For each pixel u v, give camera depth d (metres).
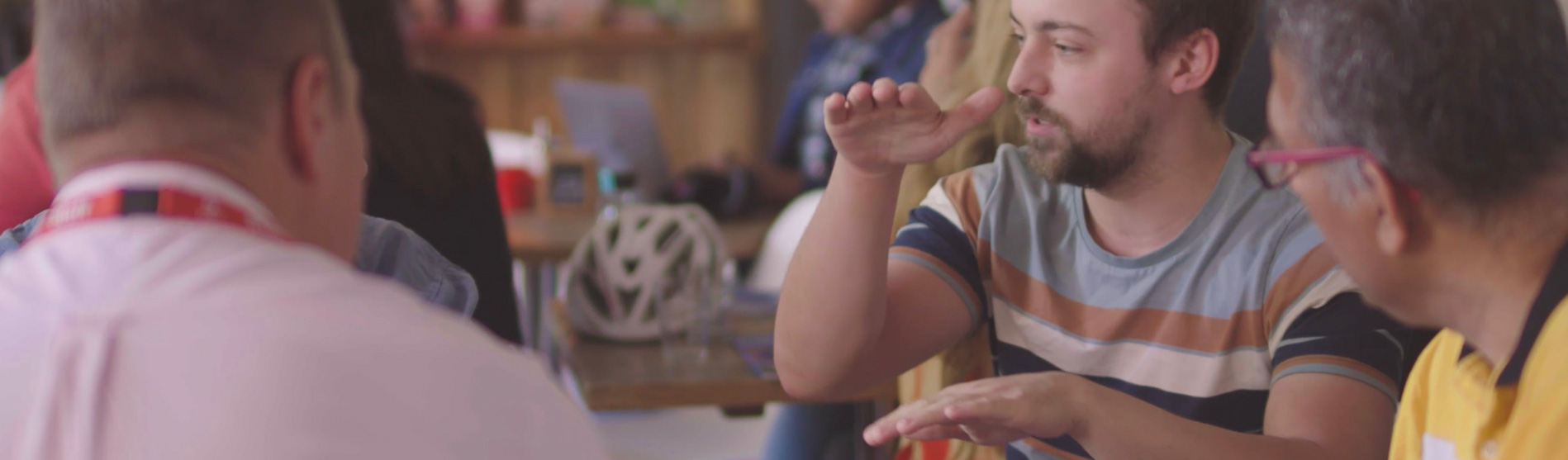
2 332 0.60
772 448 2.21
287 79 0.68
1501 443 0.75
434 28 5.24
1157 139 1.18
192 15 0.65
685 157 5.50
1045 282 1.29
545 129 4.41
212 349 0.58
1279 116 0.81
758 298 2.37
